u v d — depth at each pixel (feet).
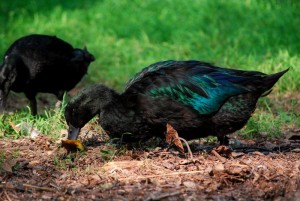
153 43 70.79
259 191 32.60
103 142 40.24
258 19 71.36
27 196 32.09
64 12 79.00
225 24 71.05
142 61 65.87
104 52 68.74
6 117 44.19
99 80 63.36
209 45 67.77
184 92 36.40
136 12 76.33
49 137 40.65
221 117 36.83
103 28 74.59
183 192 32.32
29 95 51.24
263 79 37.24
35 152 38.06
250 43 67.05
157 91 36.55
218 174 33.91
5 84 49.65
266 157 37.65
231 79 36.81
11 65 49.57
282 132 44.62
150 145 39.68
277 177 34.42
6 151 37.91
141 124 37.04
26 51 50.24
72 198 31.78
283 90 55.62
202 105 36.42
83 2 81.76
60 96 52.47
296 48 66.08
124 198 31.60
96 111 37.65
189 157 36.96
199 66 37.52
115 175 34.40
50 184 33.37
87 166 35.65
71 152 37.47
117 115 37.04
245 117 37.11
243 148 40.09
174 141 36.52
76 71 52.13
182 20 73.05
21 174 34.73
